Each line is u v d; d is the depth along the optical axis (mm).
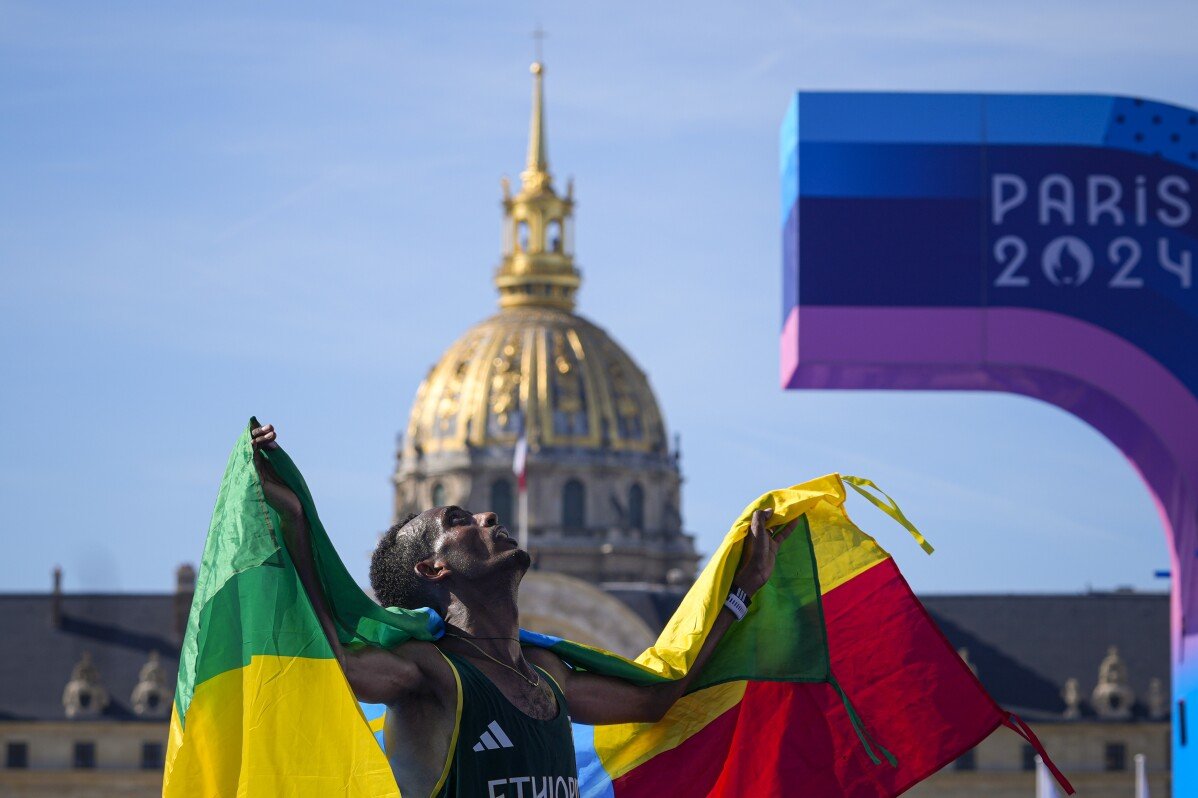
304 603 10844
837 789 13680
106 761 172375
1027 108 38875
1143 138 38750
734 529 13500
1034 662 176250
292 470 11211
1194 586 39125
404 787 10773
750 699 13680
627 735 13469
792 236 39156
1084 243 38719
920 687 13773
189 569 180500
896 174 38719
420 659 10828
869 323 38594
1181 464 38812
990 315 38562
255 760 10719
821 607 13773
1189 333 38688
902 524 13609
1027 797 169000
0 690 174250
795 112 38812
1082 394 39250
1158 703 172250
